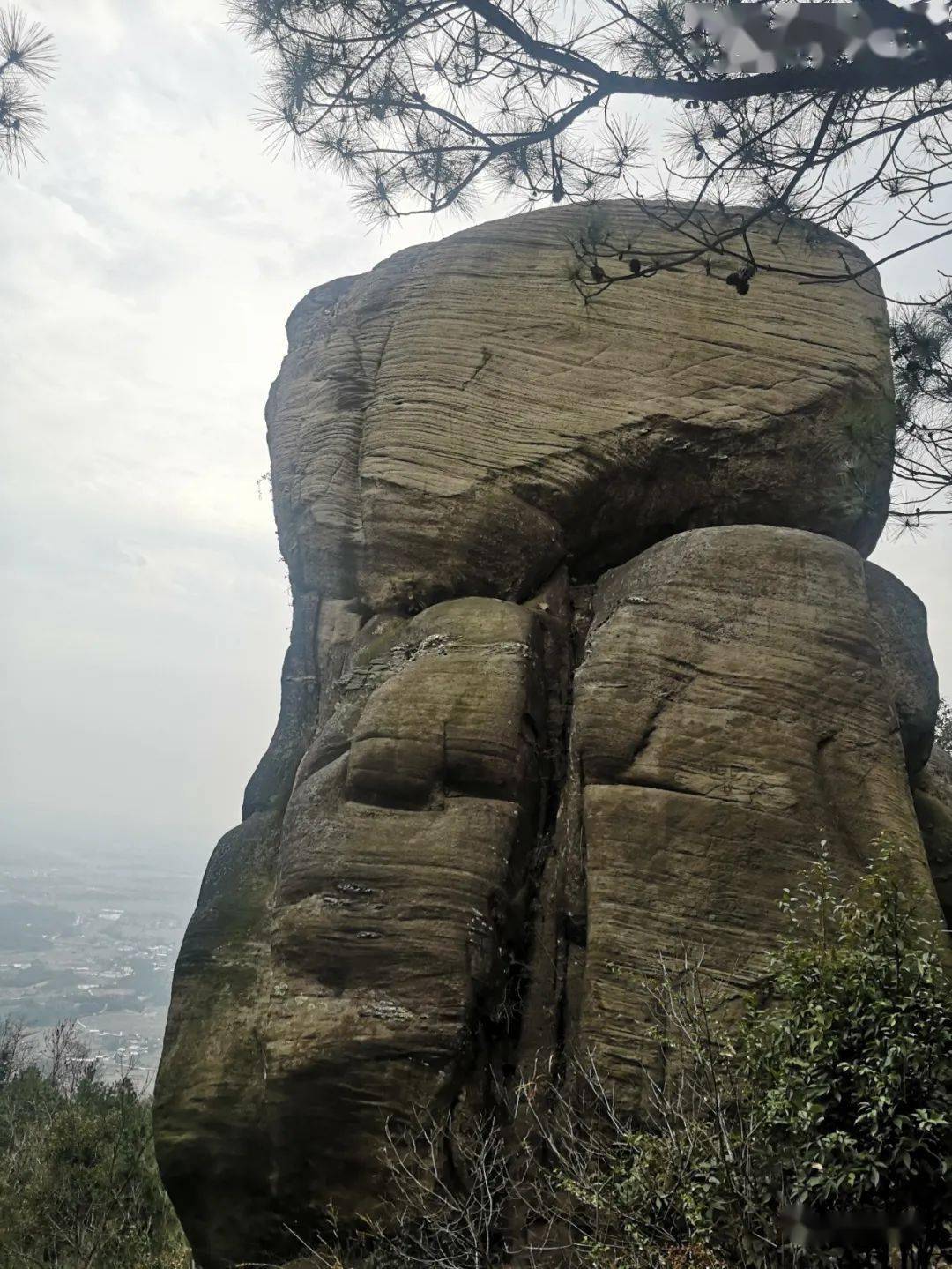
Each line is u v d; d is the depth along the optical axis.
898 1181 5.72
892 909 6.45
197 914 9.30
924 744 9.87
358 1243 7.74
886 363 10.55
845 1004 6.13
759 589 9.19
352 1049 7.87
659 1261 5.85
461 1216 7.06
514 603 10.02
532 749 9.19
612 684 8.88
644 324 10.71
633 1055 7.60
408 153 6.68
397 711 9.04
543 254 11.17
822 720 8.70
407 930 8.16
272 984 8.32
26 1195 13.28
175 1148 8.20
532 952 8.60
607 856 8.29
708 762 8.51
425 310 11.18
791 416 10.30
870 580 10.30
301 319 12.35
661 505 10.46
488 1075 8.09
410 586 10.39
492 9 5.88
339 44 6.25
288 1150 7.93
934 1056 5.81
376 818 8.69
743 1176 5.93
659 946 7.94
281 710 10.79
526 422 10.57
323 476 11.04
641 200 6.40
